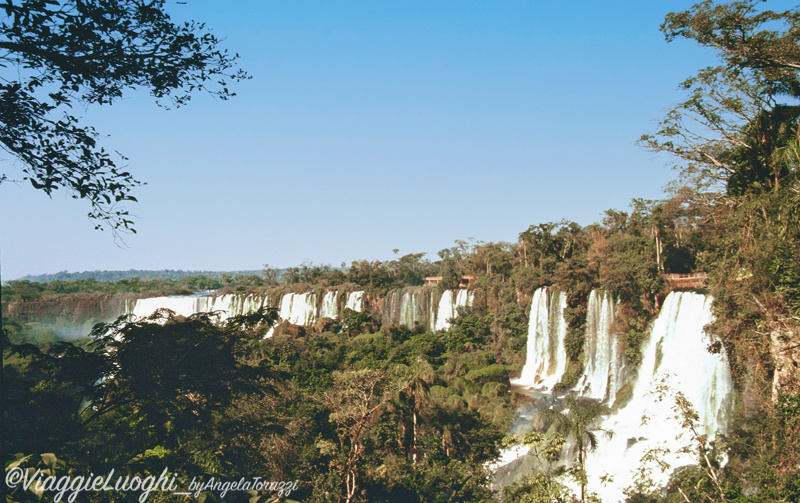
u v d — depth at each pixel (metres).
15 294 157.12
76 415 15.98
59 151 10.88
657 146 43.06
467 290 105.94
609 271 66.00
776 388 29.78
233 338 19.61
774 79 35.38
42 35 10.05
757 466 26.22
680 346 50.12
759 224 34.16
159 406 16.62
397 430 43.34
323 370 71.50
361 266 138.25
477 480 41.44
